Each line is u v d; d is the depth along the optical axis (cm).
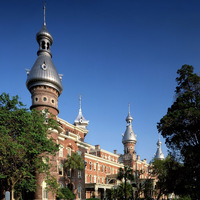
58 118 5188
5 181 3067
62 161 4334
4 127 2677
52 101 4303
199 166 3023
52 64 4531
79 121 7850
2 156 2631
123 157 9506
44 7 4900
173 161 3466
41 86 4253
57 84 4375
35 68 4319
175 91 3638
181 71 3522
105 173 7050
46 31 4681
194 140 3291
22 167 2688
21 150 2744
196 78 3347
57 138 4169
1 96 2947
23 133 2755
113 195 5288
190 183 3089
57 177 3962
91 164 6444
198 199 3083
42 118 3128
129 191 4934
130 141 9688
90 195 5856
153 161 5150
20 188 3047
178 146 3322
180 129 3241
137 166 9338
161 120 3350
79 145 4972
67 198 3891
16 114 2912
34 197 3569
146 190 4797
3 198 3422
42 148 2912
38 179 3622
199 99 3177
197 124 3094
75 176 4628
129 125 10075
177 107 3431
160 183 4769
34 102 4200
